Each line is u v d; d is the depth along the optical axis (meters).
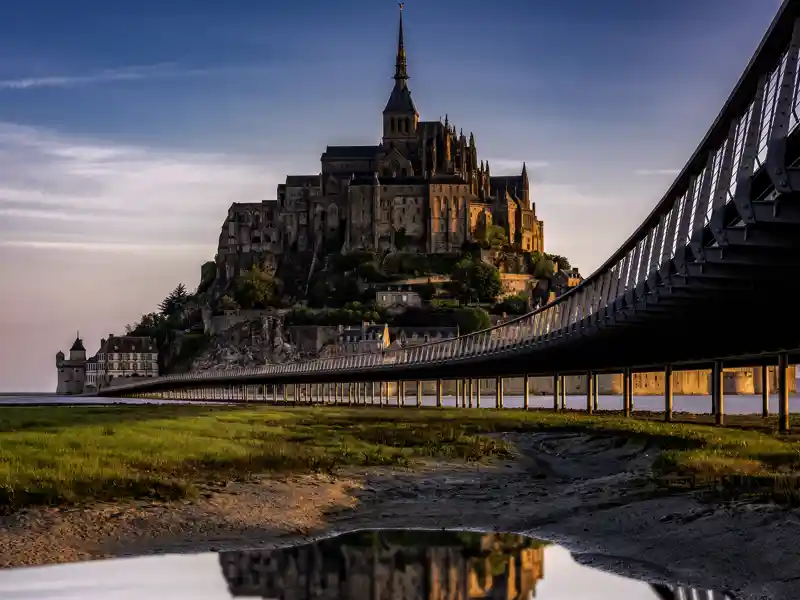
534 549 36.25
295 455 59.38
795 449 56.62
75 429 68.38
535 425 93.94
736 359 88.50
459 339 155.62
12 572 32.16
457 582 31.88
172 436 66.06
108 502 41.44
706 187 45.25
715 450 56.94
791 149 33.94
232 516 41.00
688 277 48.28
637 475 50.75
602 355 98.56
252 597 29.97
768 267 44.28
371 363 194.88
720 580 29.58
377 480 53.03
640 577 31.30
